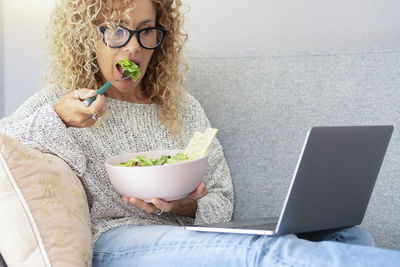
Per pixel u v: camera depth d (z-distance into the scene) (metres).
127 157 1.34
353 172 1.13
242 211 1.61
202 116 1.62
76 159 1.23
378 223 1.48
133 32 1.36
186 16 1.92
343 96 1.55
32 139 1.18
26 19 1.97
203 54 1.71
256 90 1.63
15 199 1.02
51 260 1.01
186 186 1.21
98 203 1.35
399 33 1.79
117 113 1.45
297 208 1.04
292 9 1.86
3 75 2.00
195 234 1.14
